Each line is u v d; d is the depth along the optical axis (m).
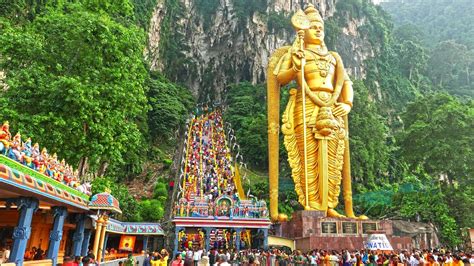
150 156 49.22
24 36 17.73
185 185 32.78
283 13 91.25
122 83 19.55
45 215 14.57
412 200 32.69
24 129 15.71
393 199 34.38
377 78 82.81
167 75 84.50
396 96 83.00
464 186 31.94
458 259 15.37
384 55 89.50
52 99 16.50
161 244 26.44
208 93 87.75
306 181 25.97
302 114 26.86
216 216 23.52
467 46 115.38
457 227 29.98
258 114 61.97
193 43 94.25
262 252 20.20
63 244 17.31
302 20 28.33
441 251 18.66
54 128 16.62
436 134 32.50
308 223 24.17
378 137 43.31
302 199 26.20
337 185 26.56
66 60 18.64
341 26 87.81
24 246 9.56
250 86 79.06
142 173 45.03
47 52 18.53
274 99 28.67
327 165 26.19
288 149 27.14
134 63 20.75
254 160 53.41
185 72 89.56
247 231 27.03
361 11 93.25
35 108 16.95
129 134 20.36
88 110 17.14
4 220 13.70
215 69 90.38
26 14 27.36
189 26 96.12
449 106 32.56
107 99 18.77
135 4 67.19
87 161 21.42
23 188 8.58
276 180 27.72
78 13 19.09
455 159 30.88
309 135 26.69
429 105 36.41
